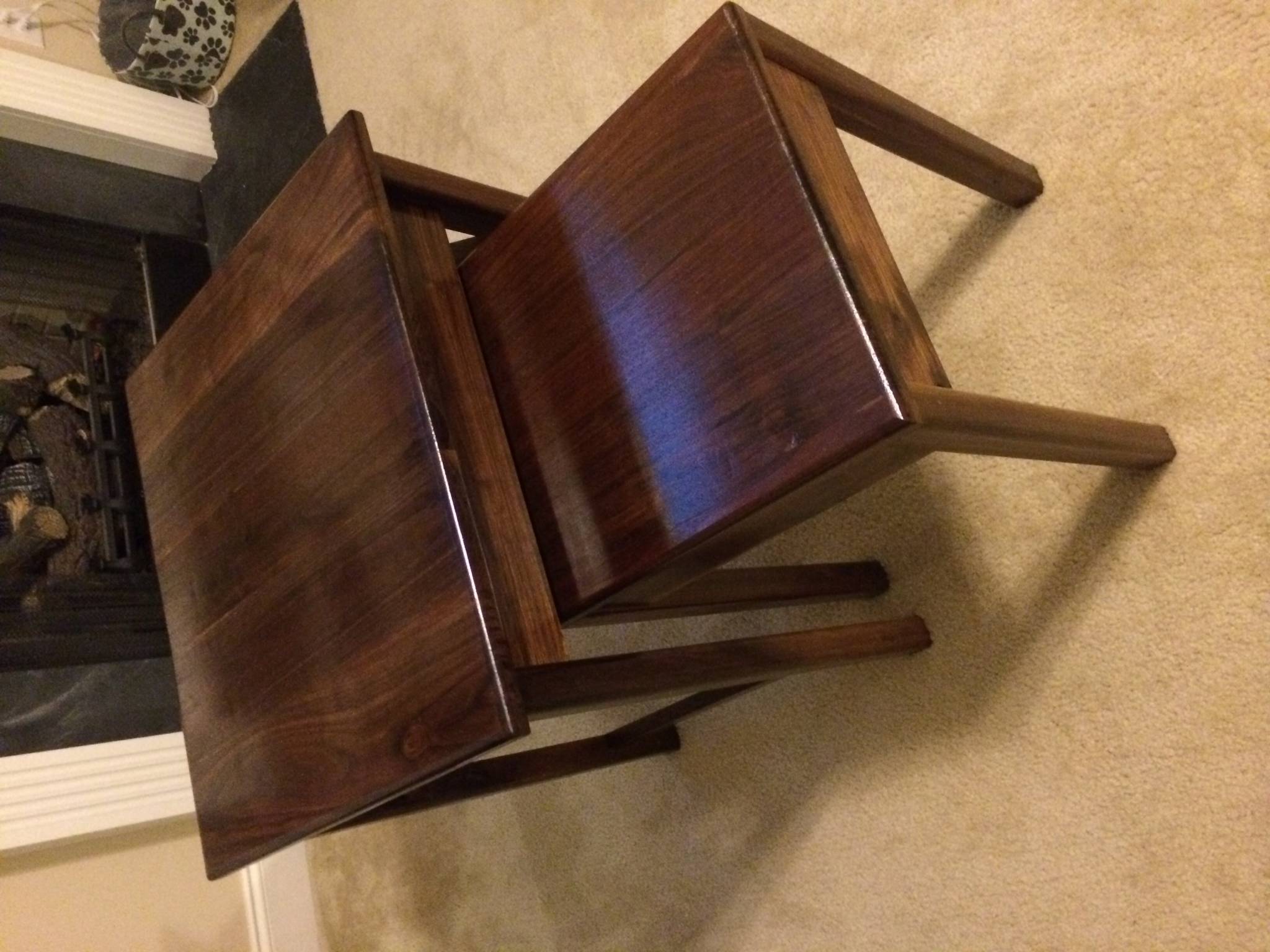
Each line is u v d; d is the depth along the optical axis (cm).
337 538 77
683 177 70
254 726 83
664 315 71
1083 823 92
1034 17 98
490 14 156
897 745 105
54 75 180
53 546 159
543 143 147
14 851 145
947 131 86
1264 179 85
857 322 60
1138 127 91
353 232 77
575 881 136
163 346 98
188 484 94
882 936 105
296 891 173
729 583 94
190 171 203
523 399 81
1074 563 94
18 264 174
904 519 106
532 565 78
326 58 186
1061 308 96
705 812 122
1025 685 96
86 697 155
